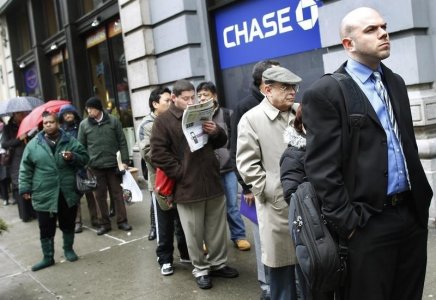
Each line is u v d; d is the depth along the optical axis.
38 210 5.18
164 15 7.74
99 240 6.16
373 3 4.81
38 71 13.81
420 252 2.39
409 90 4.78
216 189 4.21
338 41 5.15
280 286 3.25
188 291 4.20
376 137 2.23
